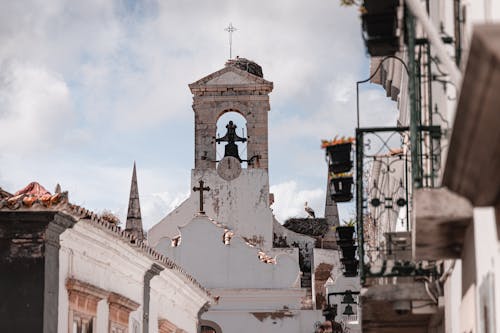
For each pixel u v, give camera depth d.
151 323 31.77
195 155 66.62
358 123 17.62
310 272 70.00
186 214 65.00
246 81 67.44
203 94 67.38
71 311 23.77
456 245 13.20
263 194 65.62
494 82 7.52
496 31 7.39
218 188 65.62
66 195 21.89
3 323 21.92
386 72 27.98
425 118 16.75
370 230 26.56
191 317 39.09
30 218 21.89
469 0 12.26
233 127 67.06
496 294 10.41
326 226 74.19
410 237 16.89
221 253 56.03
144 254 28.34
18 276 22.03
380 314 18.27
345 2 14.16
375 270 15.88
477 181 8.85
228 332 54.59
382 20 13.84
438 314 17.09
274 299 54.84
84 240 24.28
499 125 7.86
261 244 64.94
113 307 26.84
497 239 10.01
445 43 14.01
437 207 12.12
